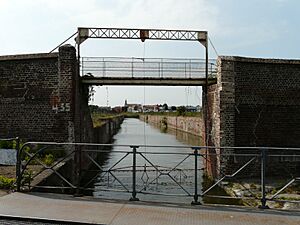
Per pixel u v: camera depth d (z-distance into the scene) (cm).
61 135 2000
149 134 6262
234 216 704
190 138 5109
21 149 916
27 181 970
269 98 2077
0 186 959
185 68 2231
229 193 1686
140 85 2294
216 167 2027
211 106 2205
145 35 2280
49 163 1528
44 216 686
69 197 851
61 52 2005
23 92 2050
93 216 691
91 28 2247
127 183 1811
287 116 2094
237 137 2028
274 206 1335
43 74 2033
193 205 789
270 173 2034
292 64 2105
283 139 2084
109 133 4816
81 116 2217
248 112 2048
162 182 1848
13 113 2058
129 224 646
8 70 2072
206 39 2277
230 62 2025
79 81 2164
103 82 2214
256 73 2069
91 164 2459
